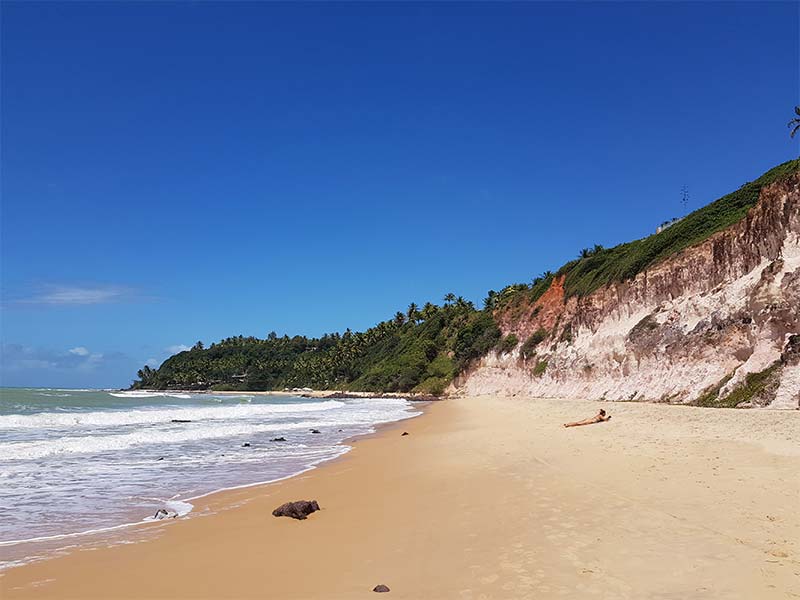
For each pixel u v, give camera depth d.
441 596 5.86
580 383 44.00
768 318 26.05
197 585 6.66
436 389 76.38
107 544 8.55
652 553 6.64
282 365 157.88
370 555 7.53
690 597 5.39
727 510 8.10
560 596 5.63
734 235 33.03
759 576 5.75
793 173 29.09
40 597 6.37
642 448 14.09
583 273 58.19
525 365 58.41
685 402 28.80
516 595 5.73
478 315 93.38
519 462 13.85
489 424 26.89
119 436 23.30
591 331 47.59
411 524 8.98
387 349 113.25
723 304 30.98
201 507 11.12
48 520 10.14
